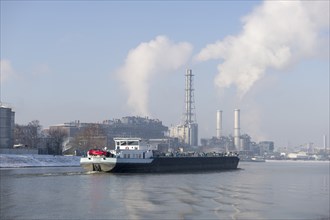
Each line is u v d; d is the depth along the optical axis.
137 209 67.44
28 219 59.16
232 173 177.12
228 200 79.50
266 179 140.25
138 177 135.38
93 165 150.25
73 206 70.31
